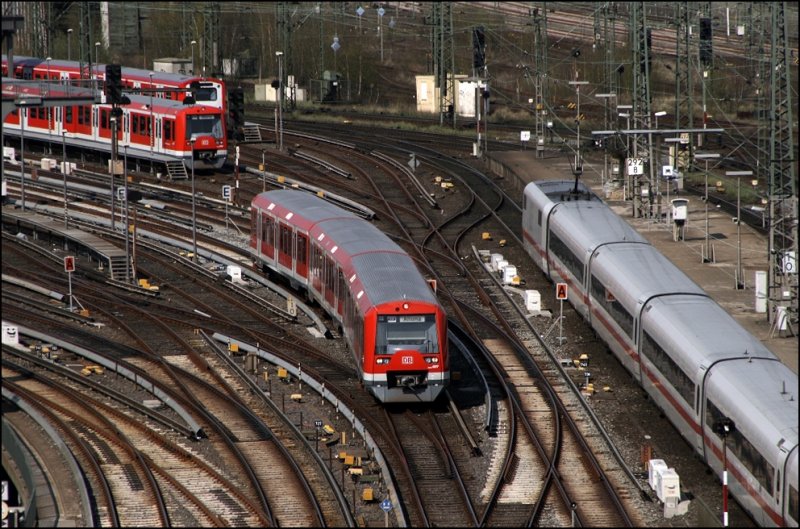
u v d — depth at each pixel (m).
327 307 160.88
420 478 118.38
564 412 135.38
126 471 117.81
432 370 133.75
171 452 123.50
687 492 116.50
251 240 194.12
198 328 162.38
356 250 152.88
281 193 190.88
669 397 129.88
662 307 136.50
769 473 104.94
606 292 154.25
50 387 140.75
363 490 115.06
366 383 133.88
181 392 140.25
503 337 162.00
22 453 114.69
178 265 198.00
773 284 164.62
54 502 109.38
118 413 132.25
